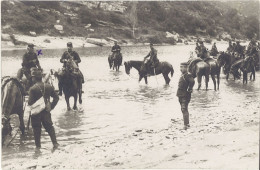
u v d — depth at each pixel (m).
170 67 20.50
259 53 22.61
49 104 8.80
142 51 54.00
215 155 6.29
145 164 6.27
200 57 18.91
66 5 80.31
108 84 20.83
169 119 11.66
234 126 9.00
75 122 11.36
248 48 22.08
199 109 13.32
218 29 105.50
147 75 20.77
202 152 6.59
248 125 8.94
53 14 72.81
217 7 127.06
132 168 6.10
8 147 8.80
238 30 110.06
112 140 8.90
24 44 55.91
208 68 18.17
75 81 13.06
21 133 10.23
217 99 15.60
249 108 12.78
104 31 76.44
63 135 9.82
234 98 15.84
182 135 8.58
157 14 94.00
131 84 20.89
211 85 20.58
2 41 54.78
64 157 7.36
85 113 12.70
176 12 98.88
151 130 9.99
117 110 13.21
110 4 86.56
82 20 76.06
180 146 7.26
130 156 6.95
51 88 8.95
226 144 6.96
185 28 96.62
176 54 48.75
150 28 88.44
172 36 88.94
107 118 11.89
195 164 5.91
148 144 7.93
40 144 8.79
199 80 18.31
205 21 102.69
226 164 5.70
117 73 27.09
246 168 5.39
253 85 20.47
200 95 16.80
